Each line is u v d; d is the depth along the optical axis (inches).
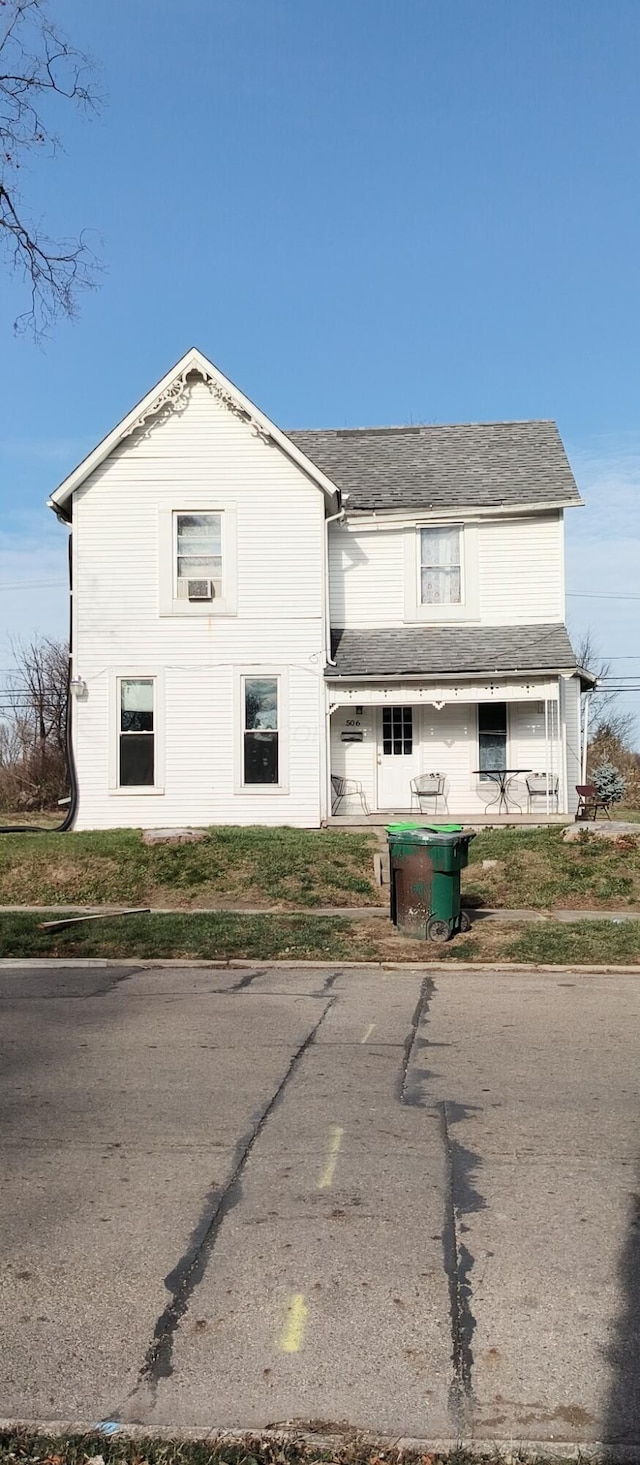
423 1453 135.8
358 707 884.0
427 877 503.5
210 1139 242.1
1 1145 239.3
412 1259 182.9
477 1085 282.7
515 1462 134.3
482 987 418.3
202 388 847.7
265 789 840.3
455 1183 215.3
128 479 847.7
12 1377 151.3
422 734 879.7
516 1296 170.7
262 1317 165.2
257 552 845.2
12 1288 174.9
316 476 836.6
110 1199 208.8
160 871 669.9
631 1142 238.5
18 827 957.8
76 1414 143.6
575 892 614.9
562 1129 247.3
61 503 853.8
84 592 847.1
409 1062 305.9
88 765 846.5
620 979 434.0
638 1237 191.0
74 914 581.3
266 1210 203.0
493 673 820.0
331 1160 228.1
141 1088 281.6
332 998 397.1
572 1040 331.6
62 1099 272.5
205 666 844.6
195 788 844.6
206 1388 148.3
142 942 503.8
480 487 896.9
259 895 623.2
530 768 871.1
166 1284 175.5
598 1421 141.2
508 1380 149.5
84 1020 362.9
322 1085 283.3
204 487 845.2
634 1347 156.9
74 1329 162.7
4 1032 345.7
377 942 499.2
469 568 879.1
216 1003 389.4
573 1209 202.7
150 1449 136.2
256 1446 137.0
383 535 890.1
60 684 1886.1
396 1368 152.2
